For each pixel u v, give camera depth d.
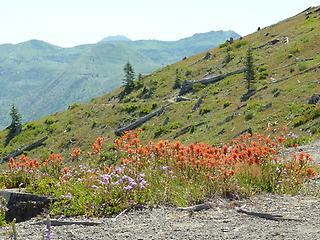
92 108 96.31
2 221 10.43
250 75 70.44
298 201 9.84
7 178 13.71
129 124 80.62
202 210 9.35
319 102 43.97
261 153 11.52
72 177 12.03
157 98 92.69
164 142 12.01
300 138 27.27
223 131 52.00
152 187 10.38
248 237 7.28
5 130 99.56
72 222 9.00
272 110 49.88
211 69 98.06
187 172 10.95
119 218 9.12
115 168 11.29
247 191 10.34
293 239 7.07
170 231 7.88
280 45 92.56
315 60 71.06
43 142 90.00
